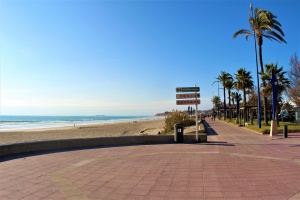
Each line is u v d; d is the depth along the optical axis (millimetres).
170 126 31953
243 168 8555
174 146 14516
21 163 9758
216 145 14766
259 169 8375
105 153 12109
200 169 8484
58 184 6941
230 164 9219
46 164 9539
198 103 16219
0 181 7230
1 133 41531
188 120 33844
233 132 26297
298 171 8031
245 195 5898
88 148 13891
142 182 7070
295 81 37562
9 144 11547
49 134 40156
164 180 7230
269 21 31156
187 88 16344
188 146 14461
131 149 13438
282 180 7027
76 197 5938
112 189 6504
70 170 8539
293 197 5684
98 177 7621
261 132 23859
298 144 14867
